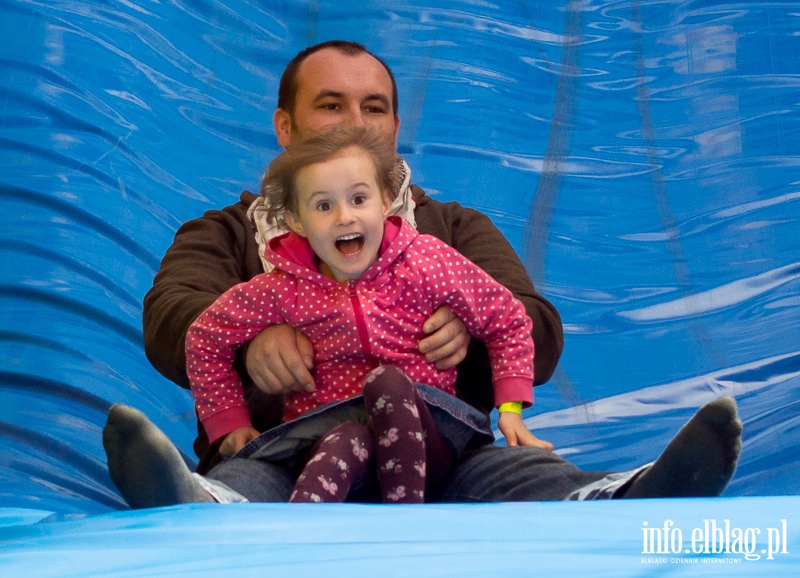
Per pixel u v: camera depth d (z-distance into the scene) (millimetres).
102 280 5066
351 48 4629
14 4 5641
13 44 5543
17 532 1793
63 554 1482
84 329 4855
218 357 3336
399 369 2961
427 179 6172
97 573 1352
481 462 3051
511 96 6559
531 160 6293
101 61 5793
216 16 6562
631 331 5520
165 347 3609
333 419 3031
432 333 3295
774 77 6293
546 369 3773
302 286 3264
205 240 4156
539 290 5727
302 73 4574
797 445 4840
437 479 3074
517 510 1895
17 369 4605
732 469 2363
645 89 6484
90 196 5293
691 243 5848
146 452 2266
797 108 6168
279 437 3035
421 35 6723
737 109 6238
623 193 6125
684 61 6492
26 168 5234
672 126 6312
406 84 6531
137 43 6055
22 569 1384
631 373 5332
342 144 3207
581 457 4902
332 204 3162
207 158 6039
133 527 1737
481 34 6754
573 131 6410
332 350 3227
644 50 6621
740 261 5723
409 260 3283
